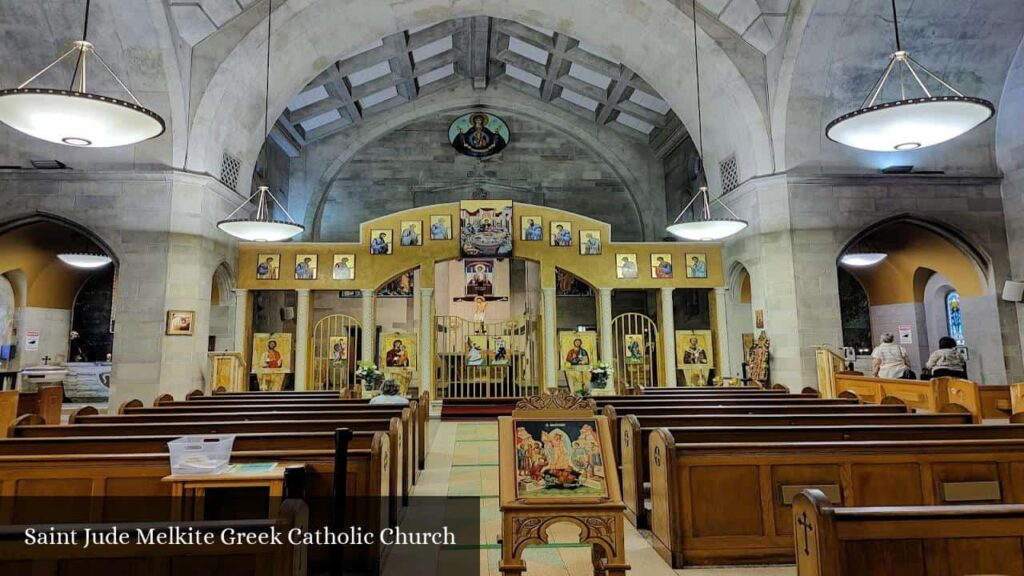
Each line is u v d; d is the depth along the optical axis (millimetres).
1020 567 2629
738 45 12469
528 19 13953
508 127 19875
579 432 3578
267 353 13328
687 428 4797
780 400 7484
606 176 20031
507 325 17453
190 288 11422
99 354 17203
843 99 12141
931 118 7371
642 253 14156
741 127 12820
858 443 4250
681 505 4168
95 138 7070
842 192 12172
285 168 18141
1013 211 12195
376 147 19625
